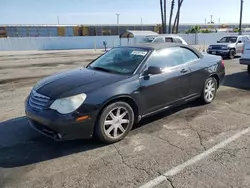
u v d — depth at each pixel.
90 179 2.81
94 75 3.94
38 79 9.08
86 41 33.16
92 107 3.35
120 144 3.65
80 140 3.76
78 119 3.27
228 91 6.69
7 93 6.88
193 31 48.38
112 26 47.38
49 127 3.25
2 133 4.07
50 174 2.92
